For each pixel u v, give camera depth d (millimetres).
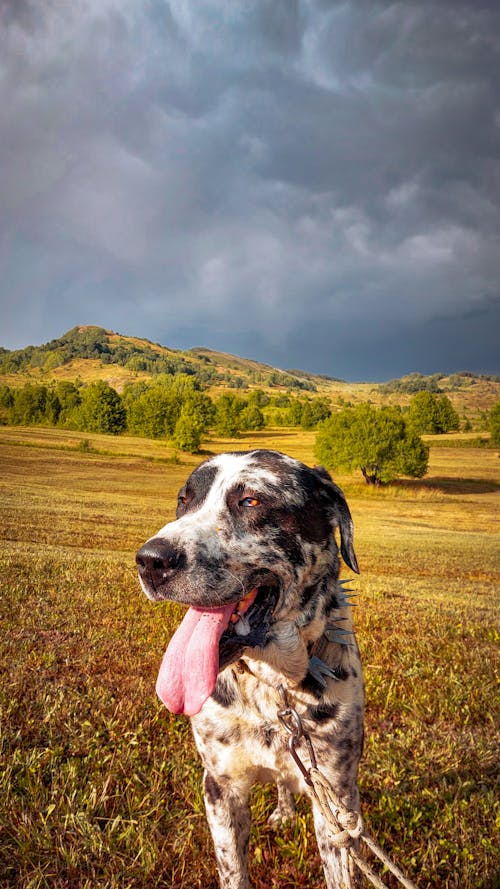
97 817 773
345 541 792
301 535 718
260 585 700
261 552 684
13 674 1203
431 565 4930
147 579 658
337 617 743
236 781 696
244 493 706
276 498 711
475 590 3580
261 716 674
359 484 16203
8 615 1690
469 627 2041
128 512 7418
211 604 652
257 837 804
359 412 16516
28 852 697
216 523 694
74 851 705
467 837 786
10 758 878
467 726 1154
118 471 14766
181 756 947
